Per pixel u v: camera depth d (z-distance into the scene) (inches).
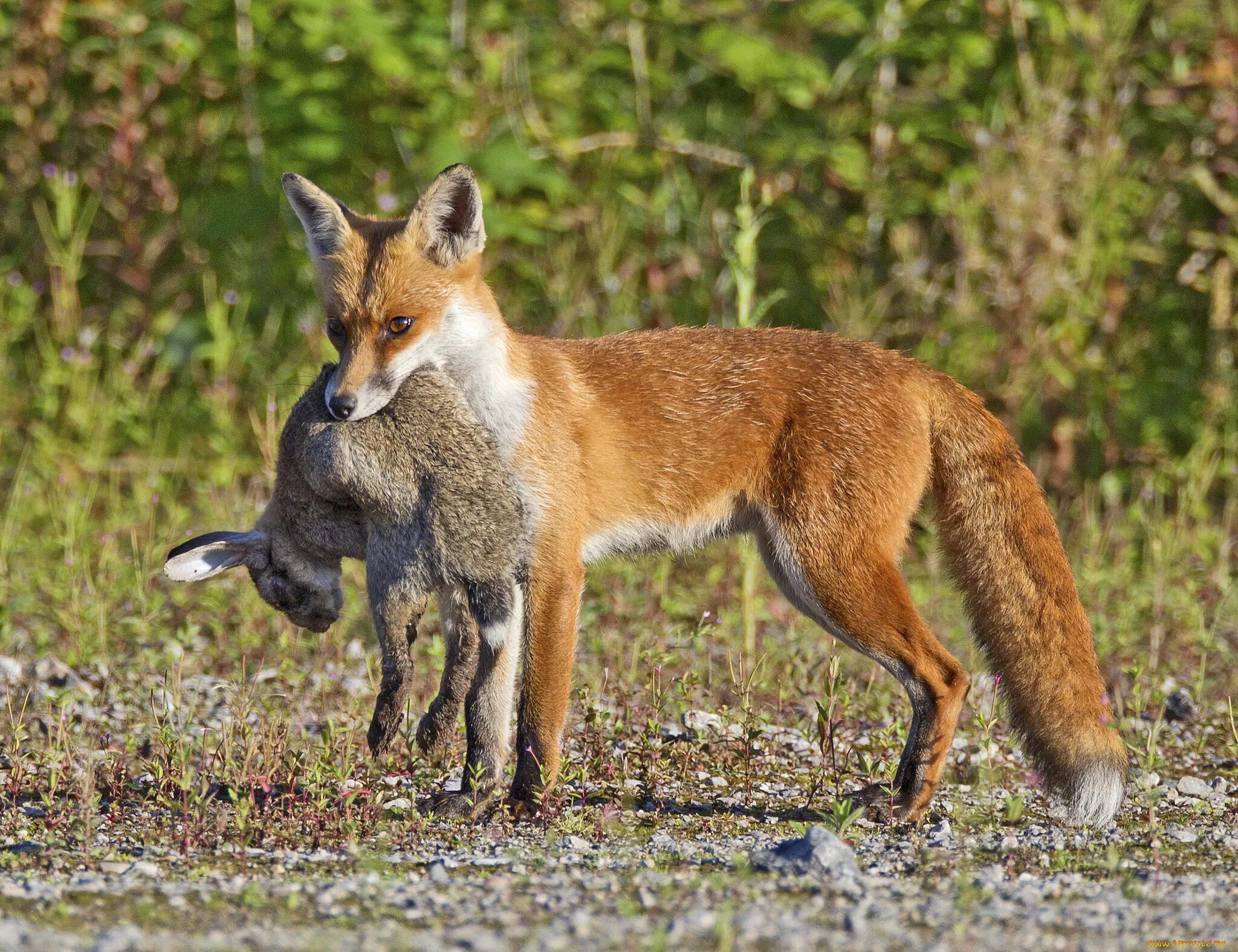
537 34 710.5
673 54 741.3
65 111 708.7
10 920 234.4
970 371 635.5
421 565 348.2
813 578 369.1
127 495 638.5
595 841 315.3
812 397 377.1
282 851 301.1
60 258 653.3
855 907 250.2
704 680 452.8
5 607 479.5
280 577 371.9
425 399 351.9
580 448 367.9
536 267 684.1
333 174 708.0
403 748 385.1
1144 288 685.9
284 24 721.6
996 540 367.2
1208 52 694.5
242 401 658.2
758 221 552.7
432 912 247.9
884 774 371.9
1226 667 478.6
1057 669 350.3
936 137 699.4
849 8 715.4
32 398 651.5
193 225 708.7
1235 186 683.4
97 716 399.9
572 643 355.3
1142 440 646.5
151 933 231.9
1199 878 277.9
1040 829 328.5
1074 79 685.9
